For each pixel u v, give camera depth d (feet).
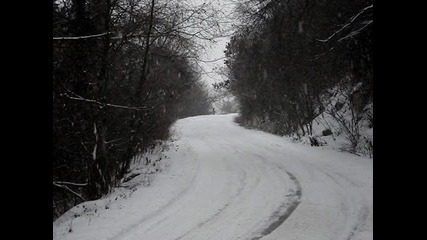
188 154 53.31
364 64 46.75
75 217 26.53
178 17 38.29
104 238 21.04
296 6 47.34
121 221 23.81
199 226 22.70
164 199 29.07
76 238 21.12
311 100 64.18
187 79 48.47
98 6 34.17
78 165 37.17
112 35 35.19
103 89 35.19
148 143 53.42
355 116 54.34
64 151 35.81
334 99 63.67
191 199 29.09
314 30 49.26
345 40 43.91
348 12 44.50
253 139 71.26
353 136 47.75
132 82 42.45
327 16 47.93
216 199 28.84
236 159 47.93
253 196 29.25
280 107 79.71
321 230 21.34
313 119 66.18
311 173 36.70
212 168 42.04
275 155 49.70
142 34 37.09
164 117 56.34
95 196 34.50
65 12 32.42
